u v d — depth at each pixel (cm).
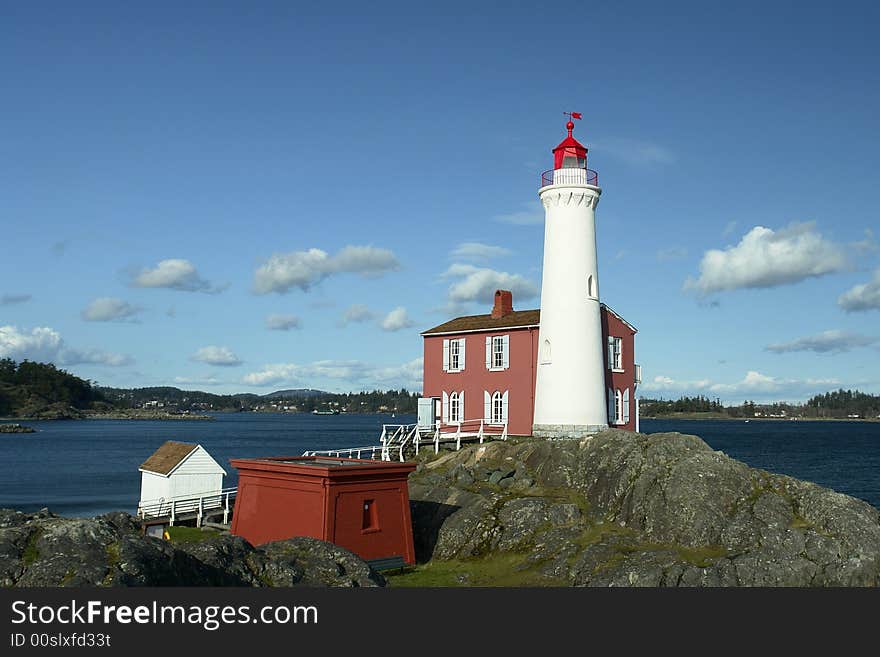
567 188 4831
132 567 1429
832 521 3152
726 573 2950
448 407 5609
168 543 1575
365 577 1845
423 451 5016
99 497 7381
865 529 3084
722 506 3338
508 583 3116
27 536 1478
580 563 3131
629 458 3788
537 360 5128
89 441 16925
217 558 1659
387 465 3338
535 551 3381
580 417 4756
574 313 4828
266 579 1703
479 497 3875
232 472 9519
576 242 4869
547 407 4862
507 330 5297
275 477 3375
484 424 5384
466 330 5528
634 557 3073
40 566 1387
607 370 5272
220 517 4497
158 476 4900
